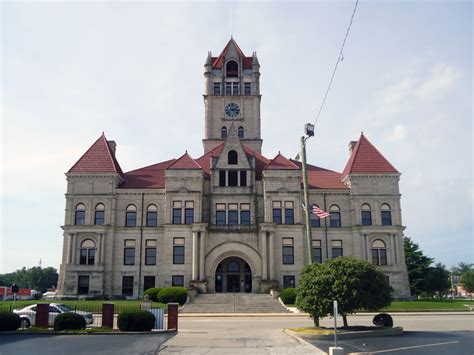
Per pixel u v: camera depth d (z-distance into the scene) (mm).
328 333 28906
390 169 70750
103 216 67812
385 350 24031
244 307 54406
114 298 65375
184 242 66000
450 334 30797
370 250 68125
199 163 75250
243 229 66188
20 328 32594
